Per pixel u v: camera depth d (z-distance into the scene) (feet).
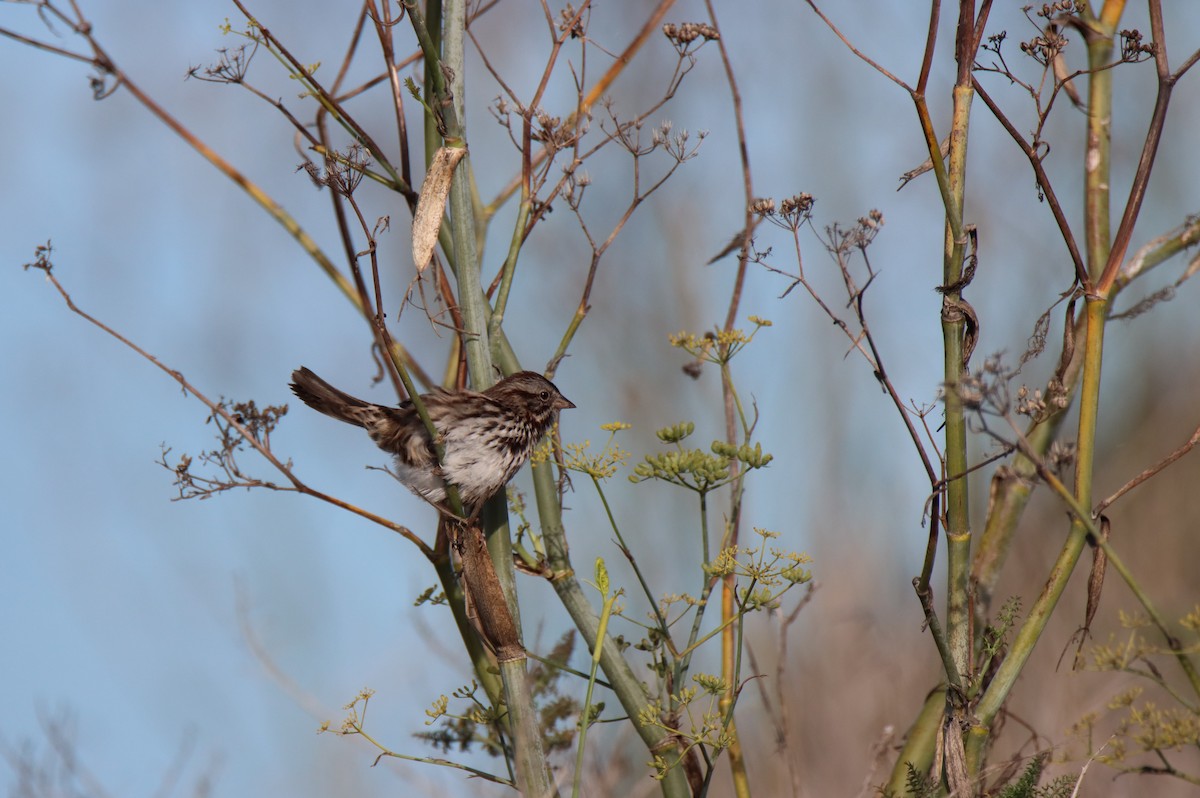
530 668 29.07
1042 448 24.70
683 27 28.30
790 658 39.45
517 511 27.55
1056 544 41.11
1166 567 41.52
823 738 35.50
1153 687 32.86
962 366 21.68
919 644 40.32
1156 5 21.47
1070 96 24.00
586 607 26.18
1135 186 21.29
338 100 31.78
